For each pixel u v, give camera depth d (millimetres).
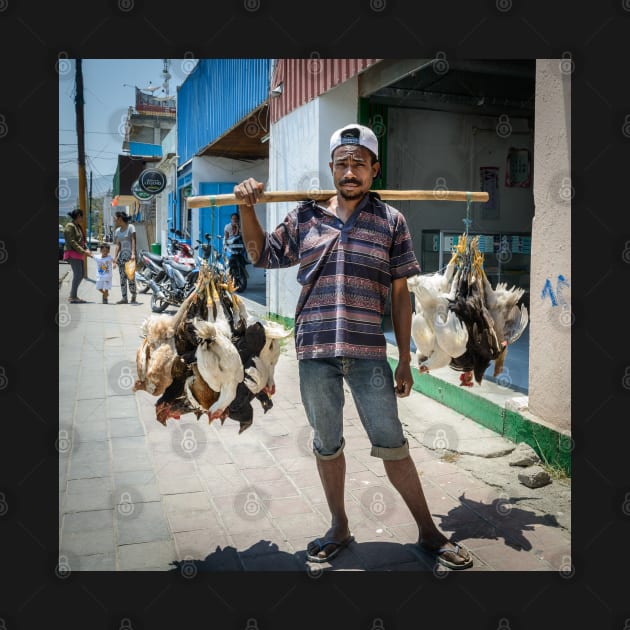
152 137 21312
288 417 4734
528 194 8727
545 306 3717
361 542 2846
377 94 7078
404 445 2648
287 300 8445
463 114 8234
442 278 3000
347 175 2496
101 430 4410
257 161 15102
